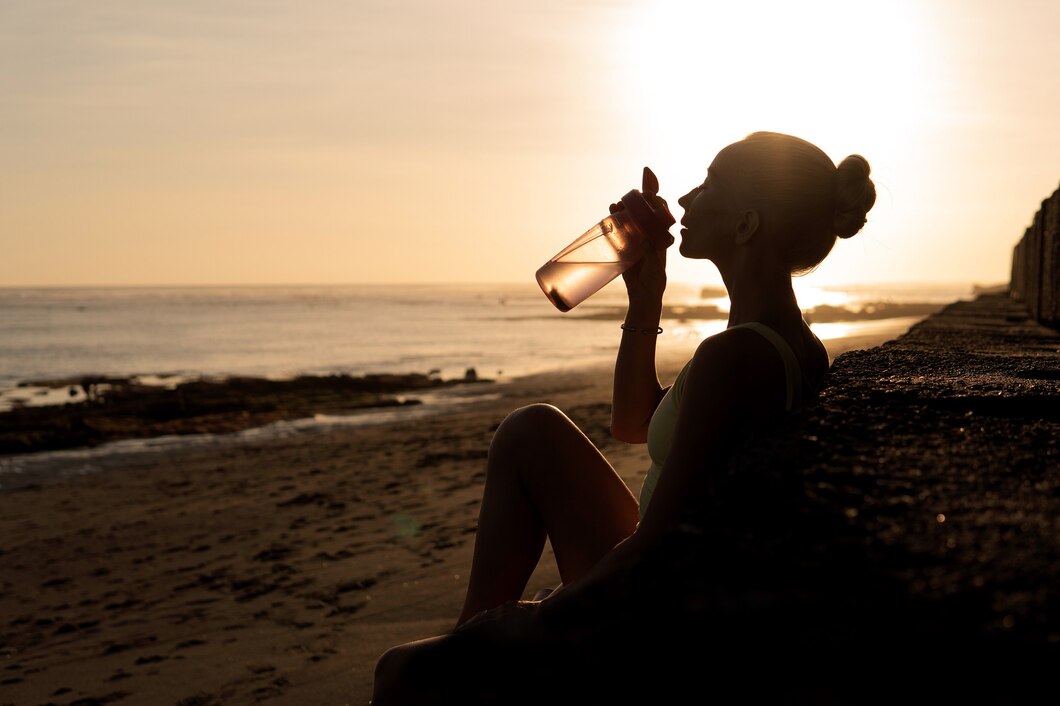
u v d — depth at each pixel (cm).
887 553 69
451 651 111
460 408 2106
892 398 147
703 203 157
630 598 74
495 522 166
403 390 2714
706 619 65
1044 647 54
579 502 163
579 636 76
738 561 72
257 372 3784
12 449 1631
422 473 1007
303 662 411
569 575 162
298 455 1341
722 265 159
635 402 202
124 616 544
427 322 8888
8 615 577
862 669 58
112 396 2497
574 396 2036
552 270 191
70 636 511
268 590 557
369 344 5559
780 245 148
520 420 167
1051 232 639
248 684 390
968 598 60
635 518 168
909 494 83
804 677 59
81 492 1161
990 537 70
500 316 10419
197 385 2733
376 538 668
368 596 510
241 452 1473
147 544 768
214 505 934
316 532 729
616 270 188
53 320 9650
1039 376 208
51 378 3659
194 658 439
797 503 82
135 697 394
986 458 97
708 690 63
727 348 133
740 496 86
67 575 682
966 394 149
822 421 118
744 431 132
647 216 182
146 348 5441
